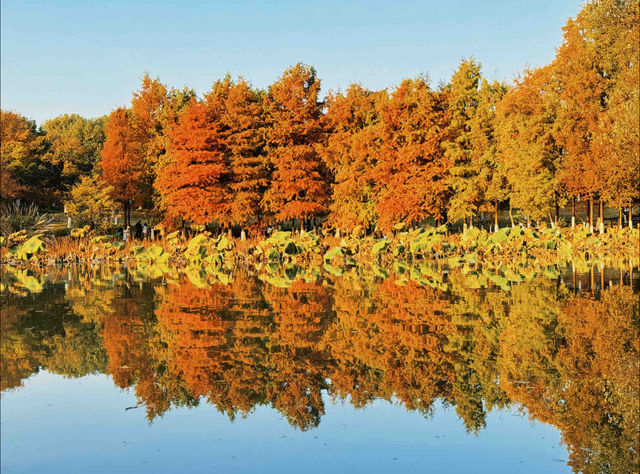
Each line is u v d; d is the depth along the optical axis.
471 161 44.50
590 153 39.09
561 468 4.65
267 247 29.64
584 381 6.96
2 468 4.71
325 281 17.98
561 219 51.78
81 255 30.66
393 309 12.14
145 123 49.97
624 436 5.34
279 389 6.77
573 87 40.62
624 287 15.07
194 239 29.72
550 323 10.33
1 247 31.38
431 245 28.80
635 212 55.47
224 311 12.17
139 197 49.66
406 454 4.97
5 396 6.58
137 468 4.70
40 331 10.09
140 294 15.20
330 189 46.16
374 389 6.75
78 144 76.19
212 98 45.44
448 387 6.80
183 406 6.25
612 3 38.62
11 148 60.16
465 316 11.16
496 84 53.38
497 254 29.08
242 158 42.34
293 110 43.72
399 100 42.66
